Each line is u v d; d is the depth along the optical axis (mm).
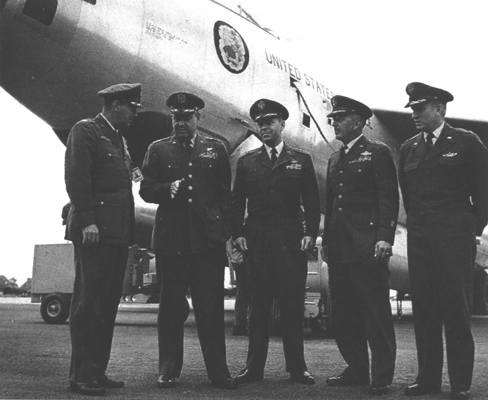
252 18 10031
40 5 6828
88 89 7527
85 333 3785
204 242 4207
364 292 4195
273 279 4477
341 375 4297
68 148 3920
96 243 3838
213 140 4531
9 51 6980
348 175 4395
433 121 4105
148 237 9578
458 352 3826
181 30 8211
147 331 8453
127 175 4137
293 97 9844
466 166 4035
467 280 3918
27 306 20406
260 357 4391
